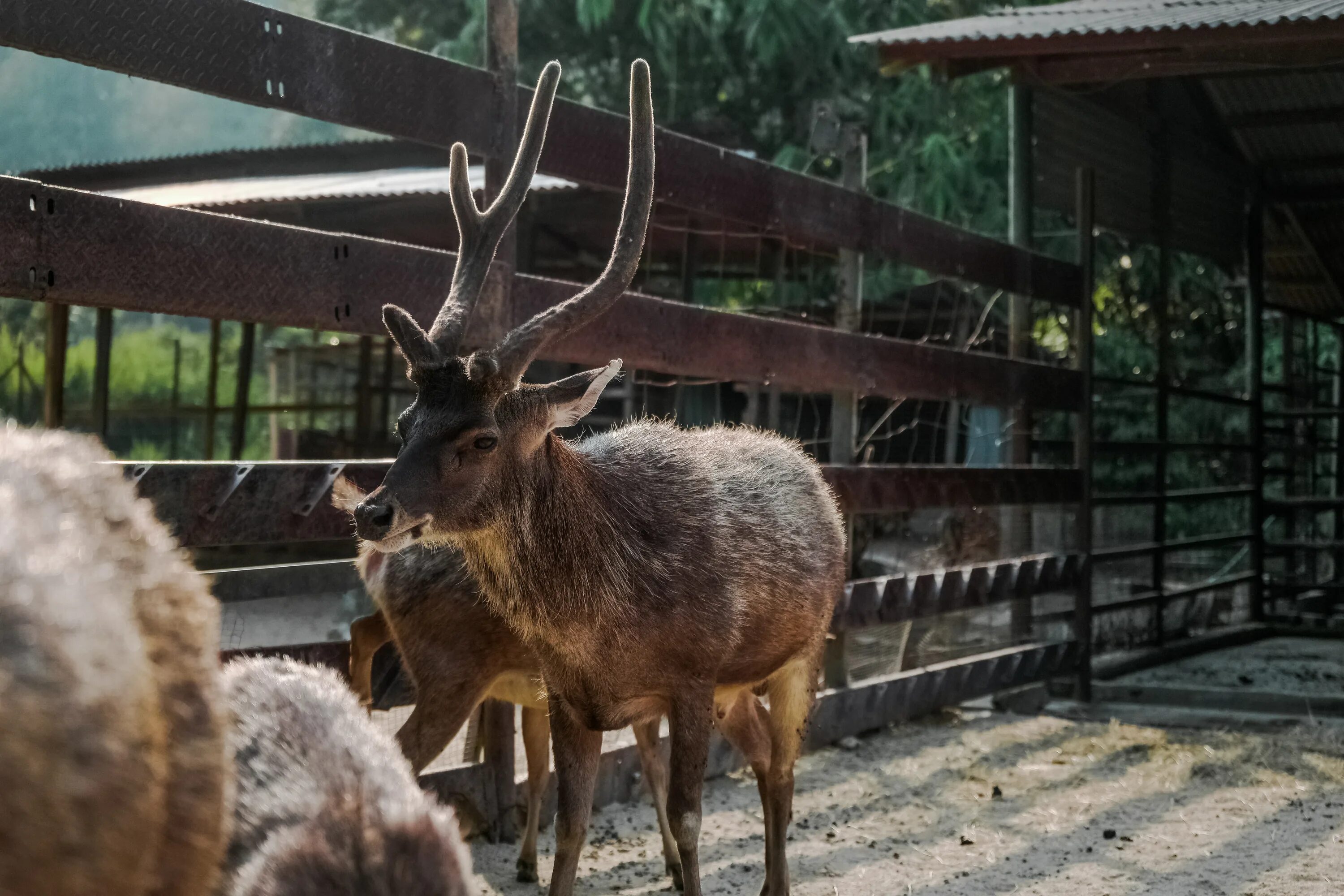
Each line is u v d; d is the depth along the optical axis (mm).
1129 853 5426
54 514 1737
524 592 4191
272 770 2703
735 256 13516
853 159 7512
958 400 7988
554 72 4469
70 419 16438
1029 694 8836
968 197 17453
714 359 6234
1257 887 4965
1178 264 16562
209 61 4344
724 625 4457
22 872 1456
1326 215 13922
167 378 18578
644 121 4508
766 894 4855
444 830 2428
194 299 4305
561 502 4191
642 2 17594
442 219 12414
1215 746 7430
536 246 12617
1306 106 12055
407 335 4086
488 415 4008
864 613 7258
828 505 5270
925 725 7977
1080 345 9219
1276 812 6078
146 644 1758
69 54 3998
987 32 9562
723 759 6730
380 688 5184
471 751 5750
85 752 1519
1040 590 8719
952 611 7922
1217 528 14305
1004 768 6906
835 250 10266
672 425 5086
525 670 4848
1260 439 12891
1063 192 10664
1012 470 8438
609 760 6156
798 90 18172
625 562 4281
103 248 4066
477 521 4031
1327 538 15023
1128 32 9078
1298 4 9852
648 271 12047
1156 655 10375
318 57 4656
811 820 5953
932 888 4996
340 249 4730
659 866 5316
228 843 2416
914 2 17547
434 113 5066
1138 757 7211
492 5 5305
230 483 4422
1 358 17625
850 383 7082
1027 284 8742
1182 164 12148
